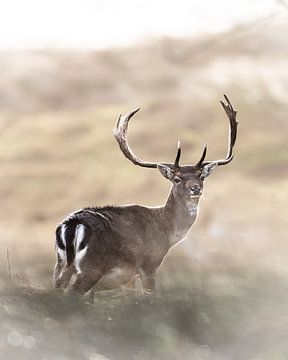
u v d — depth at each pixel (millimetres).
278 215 94938
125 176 123188
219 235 82688
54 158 132875
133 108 150125
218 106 145000
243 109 142375
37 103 162875
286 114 140750
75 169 127125
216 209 98688
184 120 140375
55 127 145750
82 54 183375
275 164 120438
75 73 173750
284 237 81188
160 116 143750
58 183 121500
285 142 128875
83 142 138500
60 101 162875
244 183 111750
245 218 93062
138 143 134375
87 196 117562
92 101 162500
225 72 153250
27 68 176375
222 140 131875
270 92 146750
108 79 169000
